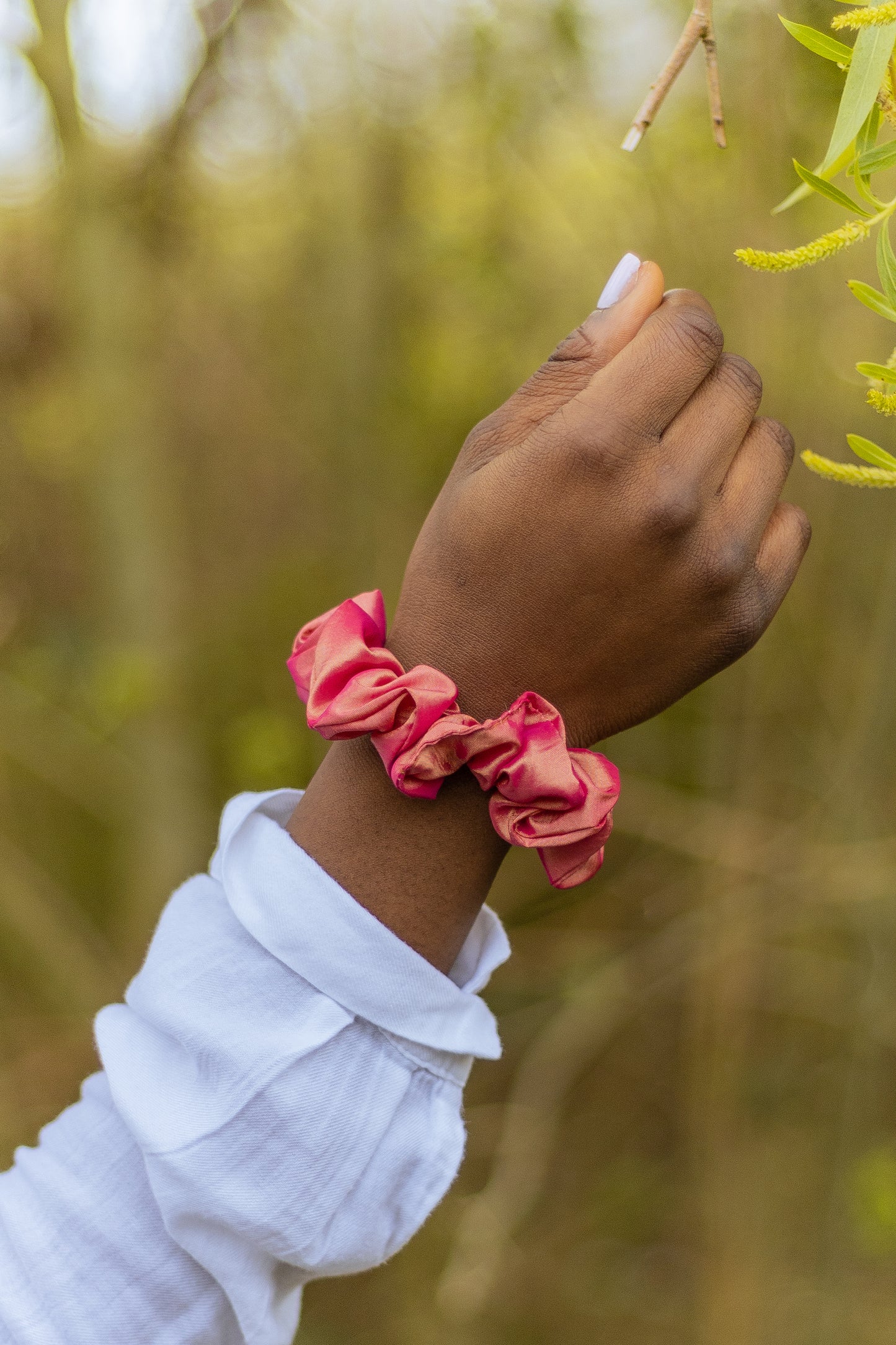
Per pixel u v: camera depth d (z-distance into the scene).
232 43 1.50
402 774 0.67
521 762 0.67
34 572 2.10
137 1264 0.68
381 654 0.69
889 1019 1.42
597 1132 2.14
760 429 0.69
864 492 1.29
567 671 0.68
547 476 0.67
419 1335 1.87
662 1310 1.87
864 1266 1.48
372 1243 0.68
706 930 1.52
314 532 2.03
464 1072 0.70
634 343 0.68
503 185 1.56
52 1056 1.98
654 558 0.67
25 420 1.93
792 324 1.12
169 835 1.90
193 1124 0.67
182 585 1.95
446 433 1.77
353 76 1.57
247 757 1.95
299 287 1.84
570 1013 1.81
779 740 1.48
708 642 0.68
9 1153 1.91
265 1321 0.69
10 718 1.96
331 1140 0.67
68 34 1.53
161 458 1.84
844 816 1.37
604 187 1.42
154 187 1.63
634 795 1.79
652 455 0.67
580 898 2.02
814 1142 1.63
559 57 1.34
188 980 0.69
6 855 1.99
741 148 1.09
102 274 1.68
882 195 1.02
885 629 1.26
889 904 1.39
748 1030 1.58
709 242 1.23
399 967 0.68
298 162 1.67
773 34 0.99
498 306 1.63
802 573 1.38
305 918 0.68
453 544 0.68
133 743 1.91
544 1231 2.05
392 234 1.65
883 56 0.65
